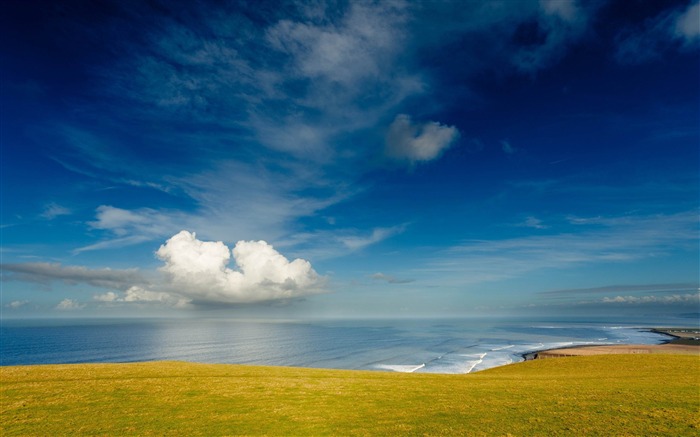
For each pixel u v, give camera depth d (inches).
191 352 6840.6
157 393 1118.4
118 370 1507.1
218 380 1342.3
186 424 843.4
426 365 4768.7
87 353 6560.0
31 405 969.5
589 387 1226.6
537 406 965.8
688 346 5196.9
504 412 918.4
